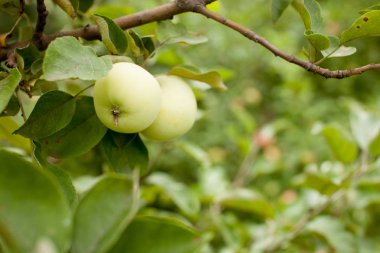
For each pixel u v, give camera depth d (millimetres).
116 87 781
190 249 641
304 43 3822
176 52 1275
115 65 795
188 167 2898
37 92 830
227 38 3588
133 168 882
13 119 907
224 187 1669
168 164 2838
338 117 3422
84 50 750
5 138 960
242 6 3918
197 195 1603
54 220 583
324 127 1309
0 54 839
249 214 2305
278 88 3619
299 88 3432
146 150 886
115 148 875
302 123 3455
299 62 830
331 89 3764
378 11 805
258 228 1585
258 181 2959
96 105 805
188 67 922
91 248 612
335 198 1396
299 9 898
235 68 3641
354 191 1520
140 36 884
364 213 1650
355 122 1411
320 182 1276
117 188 629
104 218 622
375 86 3828
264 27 3846
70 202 804
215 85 888
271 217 1453
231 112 3377
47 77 718
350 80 3809
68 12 884
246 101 3562
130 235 636
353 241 1319
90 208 623
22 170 588
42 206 585
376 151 1303
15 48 824
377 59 3906
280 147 3188
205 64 3498
